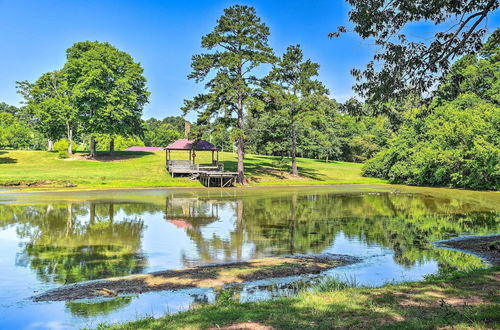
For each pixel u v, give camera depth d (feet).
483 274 31.01
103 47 182.80
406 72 36.96
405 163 177.37
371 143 279.69
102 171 159.43
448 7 35.22
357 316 21.06
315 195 122.93
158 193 120.37
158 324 21.15
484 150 135.44
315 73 171.42
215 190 135.13
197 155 229.66
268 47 146.41
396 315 20.99
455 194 128.98
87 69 172.14
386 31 37.19
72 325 25.30
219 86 144.97
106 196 109.60
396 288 27.55
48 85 200.13
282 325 19.92
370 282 34.30
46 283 34.94
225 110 151.74
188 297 31.01
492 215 80.53
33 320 26.25
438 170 155.94
